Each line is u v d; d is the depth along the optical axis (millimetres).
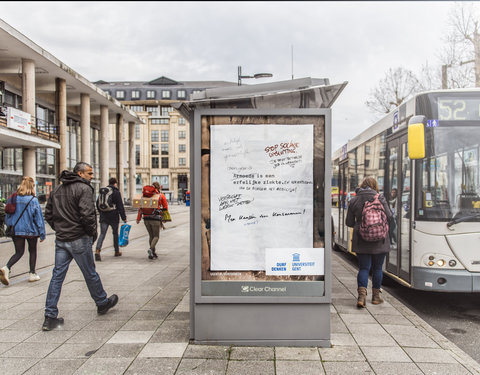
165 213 9547
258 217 4059
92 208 4730
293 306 4059
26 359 3781
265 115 4027
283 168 4055
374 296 5824
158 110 94375
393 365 3650
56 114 29406
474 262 5465
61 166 29281
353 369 3561
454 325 5234
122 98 94938
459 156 5695
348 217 5812
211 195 4043
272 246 4051
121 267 8344
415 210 5777
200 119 4031
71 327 4629
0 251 10789
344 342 4207
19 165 27469
